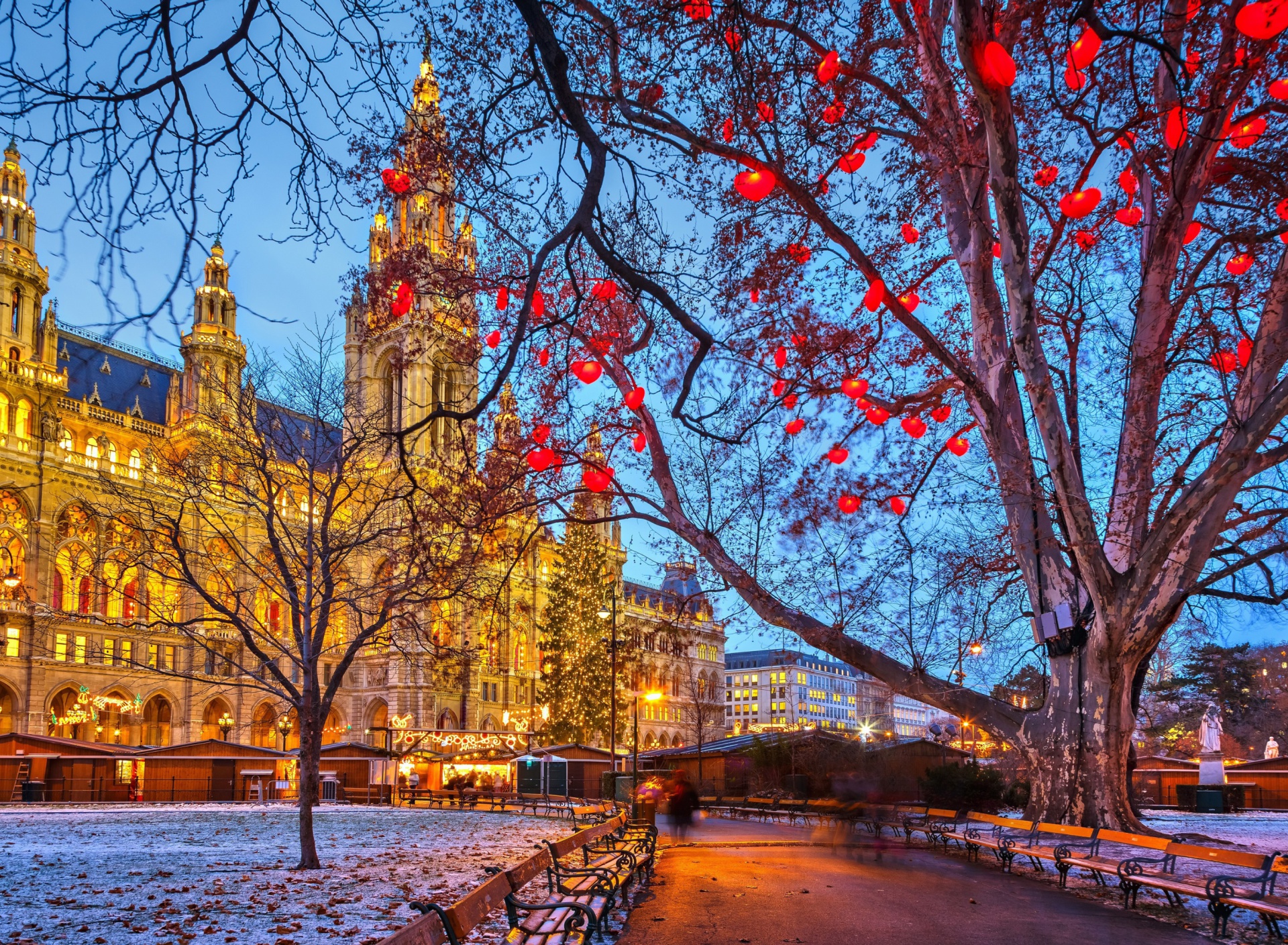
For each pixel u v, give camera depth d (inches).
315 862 650.8
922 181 836.0
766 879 630.5
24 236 2933.1
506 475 640.4
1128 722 794.2
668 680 4872.0
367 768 2175.2
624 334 501.7
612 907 435.8
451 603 1038.4
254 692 3097.9
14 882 554.9
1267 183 716.7
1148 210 831.7
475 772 2374.5
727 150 382.0
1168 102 669.9
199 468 901.2
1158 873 490.3
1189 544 742.5
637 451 822.5
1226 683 2802.7
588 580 3474.4
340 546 762.8
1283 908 369.1
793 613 794.2
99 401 2994.6
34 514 2706.7
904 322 720.3
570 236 205.9
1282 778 1706.4
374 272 650.2
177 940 372.2
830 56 331.0
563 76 190.7
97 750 1945.1
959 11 532.1
